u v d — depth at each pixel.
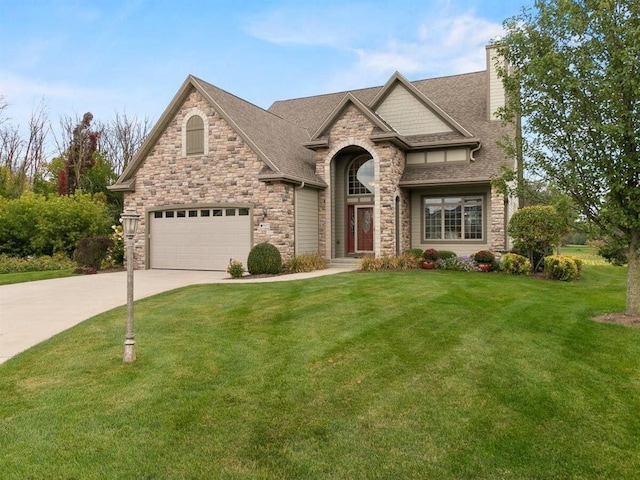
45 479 3.57
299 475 3.60
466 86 22.61
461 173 17.89
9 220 21.53
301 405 4.84
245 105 20.38
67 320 9.15
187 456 3.87
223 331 7.86
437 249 19.30
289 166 17.92
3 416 4.64
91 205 22.92
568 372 5.71
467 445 4.04
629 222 7.90
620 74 7.42
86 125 35.75
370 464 3.76
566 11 7.88
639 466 3.74
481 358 6.22
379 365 5.99
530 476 3.59
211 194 18.16
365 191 20.11
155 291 12.70
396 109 20.16
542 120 8.32
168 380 5.56
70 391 5.26
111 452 3.94
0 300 11.54
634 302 8.61
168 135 18.97
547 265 14.59
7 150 35.91
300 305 9.76
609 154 7.91
